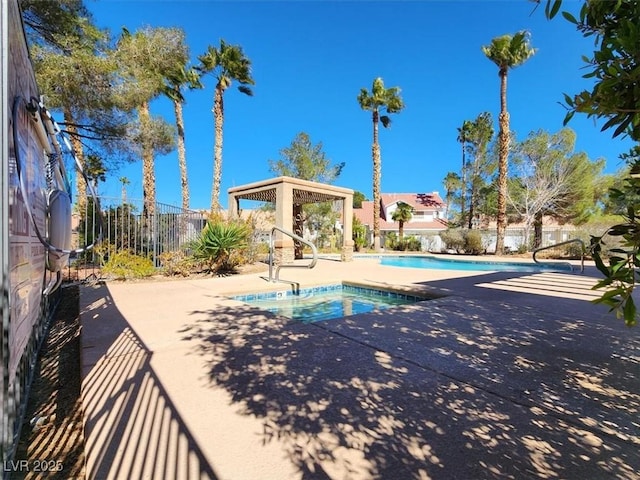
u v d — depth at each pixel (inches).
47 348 148.3
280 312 260.1
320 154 826.2
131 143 322.7
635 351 128.9
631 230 44.1
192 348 131.8
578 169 713.6
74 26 259.0
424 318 178.9
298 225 616.7
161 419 82.0
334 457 68.1
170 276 341.7
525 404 88.7
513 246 909.2
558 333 152.3
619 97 44.9
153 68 323.3
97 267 358.3
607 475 62.2
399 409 86.5
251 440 73.9
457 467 64.9
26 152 87.2
